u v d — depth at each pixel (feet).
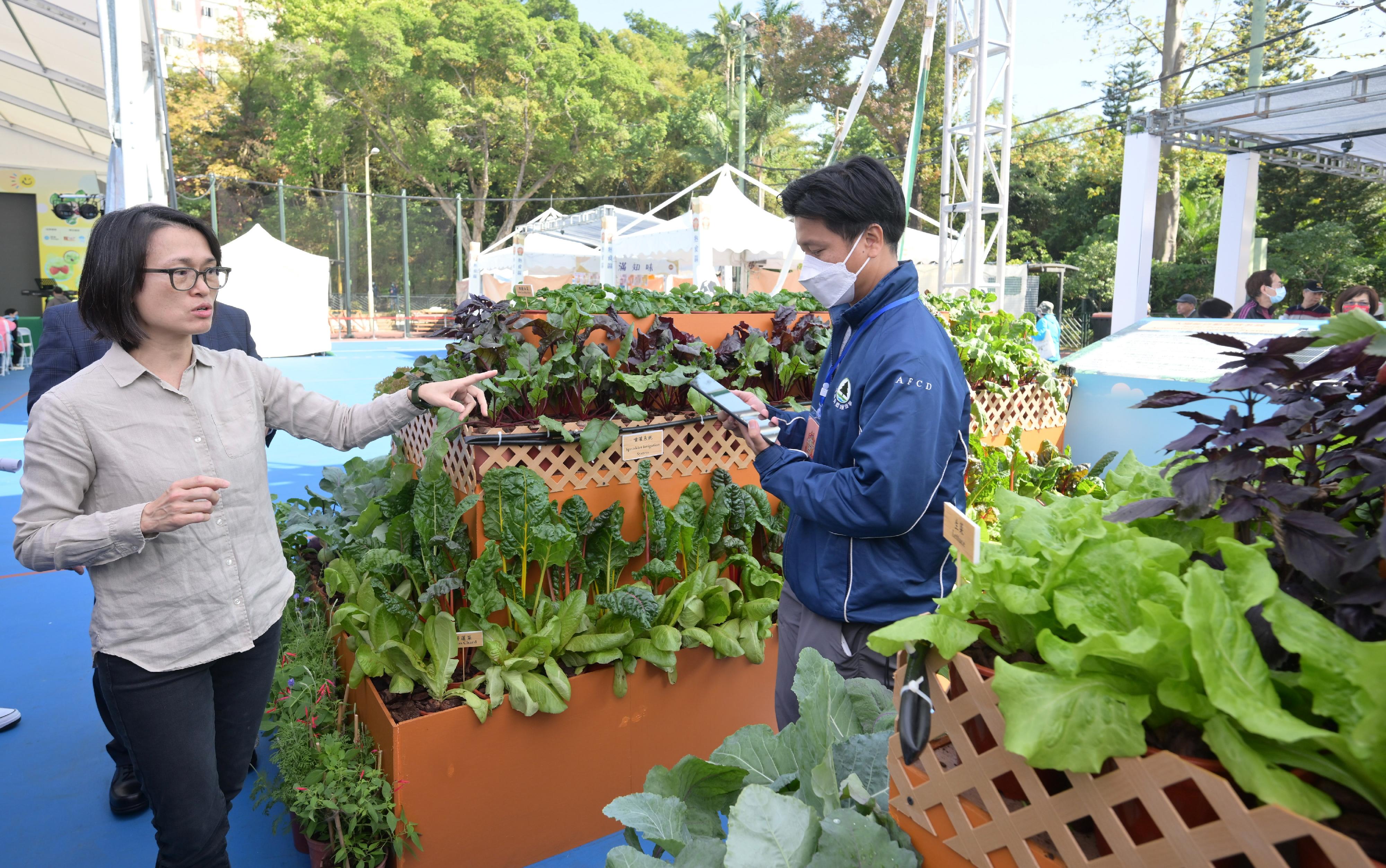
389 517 9.74
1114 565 2.81
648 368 10.12
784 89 136.36
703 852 3.69
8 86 39.32
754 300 14.44
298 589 11.93
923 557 6.59
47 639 14.34
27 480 5.71
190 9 171.01
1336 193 88.99
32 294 61.46
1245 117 32.94
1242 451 3.05
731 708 10.46
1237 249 39.50
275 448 30.27
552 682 8.73
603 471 9.78
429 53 122.01
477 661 8.98
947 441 6.21
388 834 8.14
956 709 3.01
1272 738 2.21
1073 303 92.12
